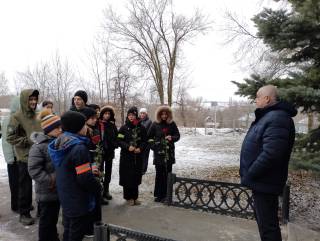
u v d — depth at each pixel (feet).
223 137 76.89
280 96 15.26
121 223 17.13
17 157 16.39
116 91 82.12
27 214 16.83
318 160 16.85
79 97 17.19
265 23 17.22
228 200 22.18
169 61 98.53
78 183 11.42
